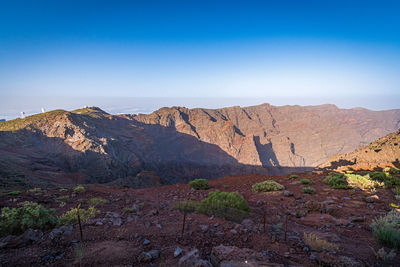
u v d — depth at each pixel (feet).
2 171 144.87
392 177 45.93
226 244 16.62
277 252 15.34
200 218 24.00
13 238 15.30
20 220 17.66
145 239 16.63
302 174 65.82
